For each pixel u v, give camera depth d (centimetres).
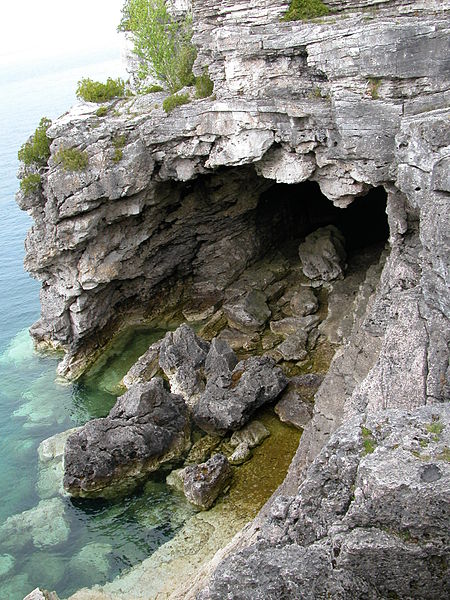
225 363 3650
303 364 3797
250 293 4425
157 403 3334
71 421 3778
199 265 4672
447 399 2108
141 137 3762
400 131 2662
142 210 4094
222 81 3562
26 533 2978
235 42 3244
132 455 3155
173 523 2897
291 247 4928
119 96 4362
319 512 1560
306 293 4325
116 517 3002
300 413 3312
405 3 2967
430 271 2220
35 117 13450
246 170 4134
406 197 2823
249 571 1467
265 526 1677
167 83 4325
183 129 3612
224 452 3259
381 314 2838
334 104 2988
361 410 2336
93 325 4269
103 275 4075
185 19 4506
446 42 2639
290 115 3188
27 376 4316
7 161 9625
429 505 1327
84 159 3675
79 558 2806
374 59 2775
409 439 1486
